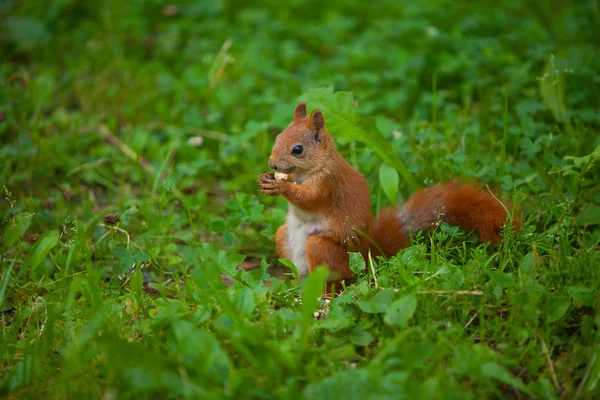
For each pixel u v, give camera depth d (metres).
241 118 13.23
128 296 7.89
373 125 9.63
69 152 12.49
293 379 6.04
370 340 6.74
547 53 13.93
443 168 10.50
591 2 16.52
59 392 6.27
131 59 15.69
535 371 6.45
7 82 13.34
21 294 8.35
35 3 17.58
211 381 5.97
